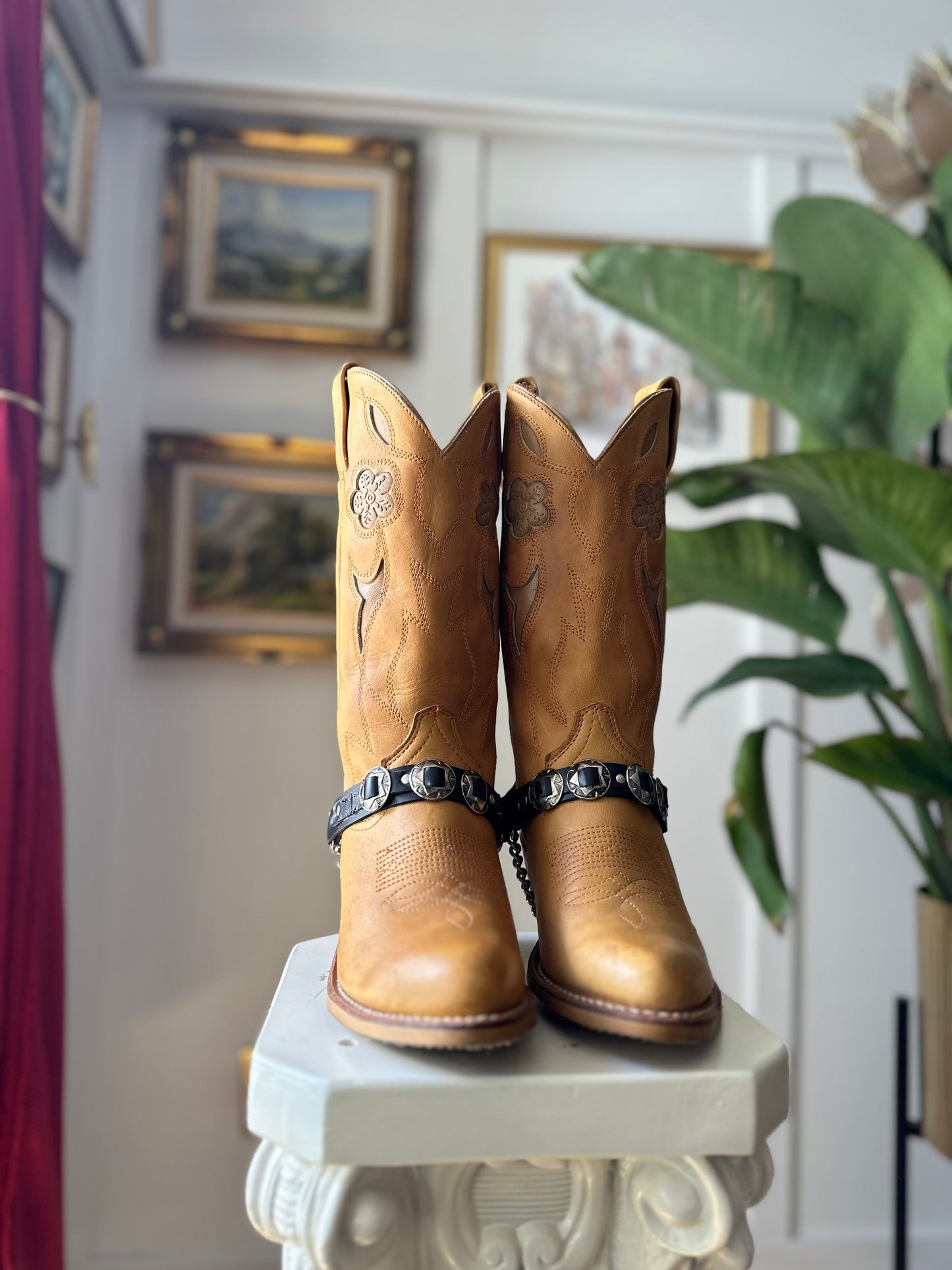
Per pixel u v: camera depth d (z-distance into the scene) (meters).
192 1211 1.81
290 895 1.87
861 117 1.48
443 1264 0.57
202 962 1.85
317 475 1.90
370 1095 0.46
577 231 2.01
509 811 0.62
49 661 1.20
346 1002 0.52
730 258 2.01
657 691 0.63
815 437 1.38
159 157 1.92
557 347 1.98
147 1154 1.81
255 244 1.91
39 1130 1.13
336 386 0.63
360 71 1.96
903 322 1.30
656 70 2.03
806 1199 1.96
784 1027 1.96
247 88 1.89
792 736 2.01
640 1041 0.51
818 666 1.29
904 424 1.29
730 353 1.32
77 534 1.81
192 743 1.87
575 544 0.60
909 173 1.48
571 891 0.55
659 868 0.57
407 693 0.58
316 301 1.91
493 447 0.62
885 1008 2.00
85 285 1.83
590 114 1.96
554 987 0.53
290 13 1.95
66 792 1.80
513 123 1.97
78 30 1.70
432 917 0.51
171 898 1.85
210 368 1.91
